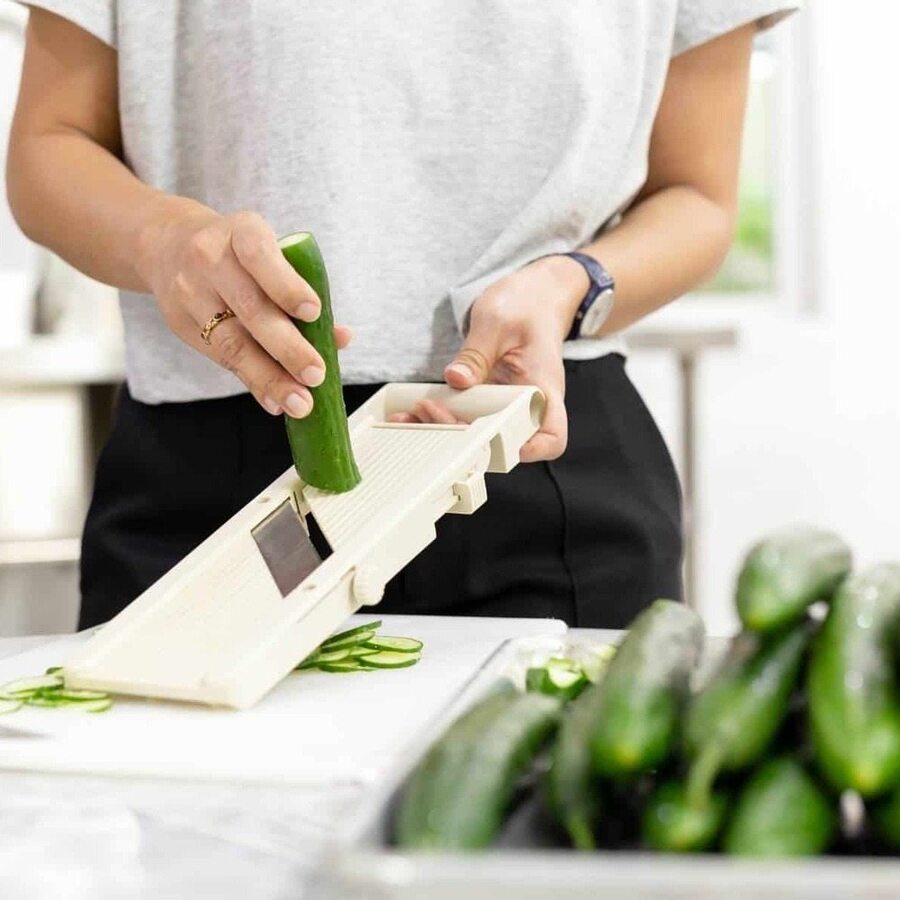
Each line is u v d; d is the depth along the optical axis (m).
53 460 2.04
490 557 0.98
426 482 0.77
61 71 1.02
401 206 0.99
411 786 0.45
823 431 2.83
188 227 0.83
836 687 0.43
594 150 1.00
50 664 0.80
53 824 0.53
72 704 0.69
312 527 0.91
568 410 1.00
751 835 0.41
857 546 2.86
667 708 0.46
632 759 0.45
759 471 2.84
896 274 2.79
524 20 0.98
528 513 0.98
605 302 0.95
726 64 1.08
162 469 1.01
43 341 2.06
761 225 2.90
